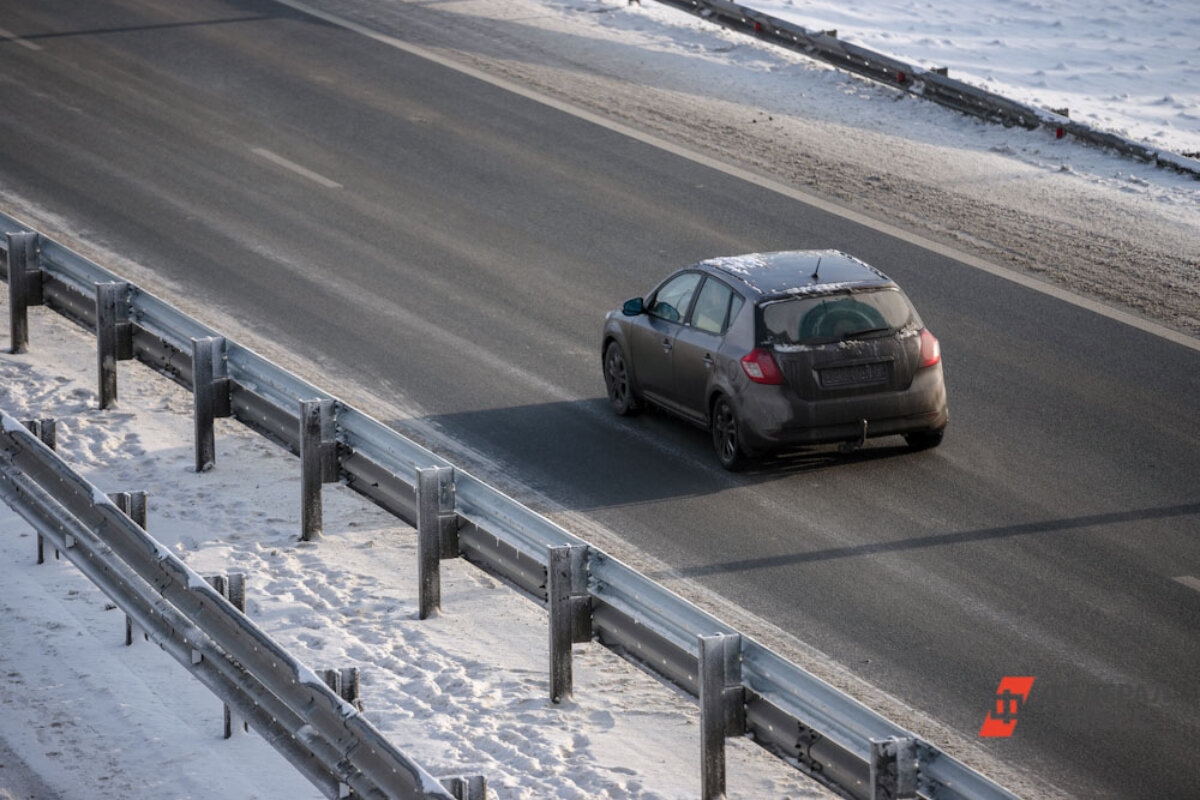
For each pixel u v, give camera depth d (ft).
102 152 184.55
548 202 170.09
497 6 252.62
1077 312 138.62
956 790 52.70
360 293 142.41
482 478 102.42
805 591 85.61
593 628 72.13
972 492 100.22
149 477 101.09
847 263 107.65
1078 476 103.30
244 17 245.86
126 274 145.18
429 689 73.10
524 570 76.28
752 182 176.14
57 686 71.92
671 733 69.67
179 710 70.23
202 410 101.35
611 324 115.44
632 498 99.40
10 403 113.19
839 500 98.84
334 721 56.75
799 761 60.03
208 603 63.41
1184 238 159.33
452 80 215.10
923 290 143.84
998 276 147.84
